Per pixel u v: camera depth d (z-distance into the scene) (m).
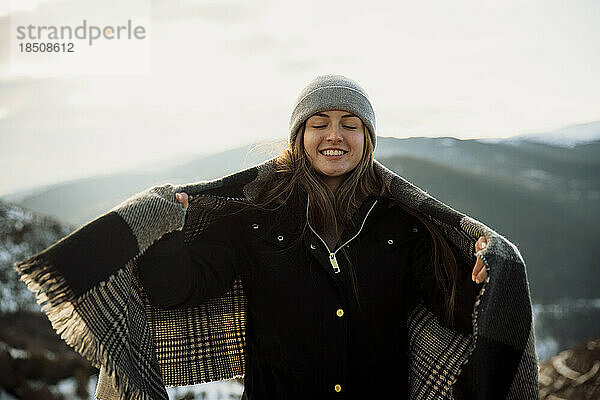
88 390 12.25
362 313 2.19
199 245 2.27
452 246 2.30
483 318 1.99
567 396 7.08
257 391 2.23
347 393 2.16
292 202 2.29
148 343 2.11
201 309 2.44
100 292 1.86
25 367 12.45
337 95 2.24
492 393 2.07
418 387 2.34
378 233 2.27
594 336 49.22
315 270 2.20
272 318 2.20
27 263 1.71
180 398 8.46
